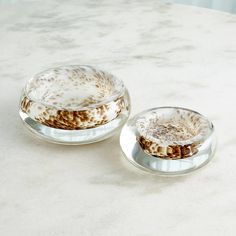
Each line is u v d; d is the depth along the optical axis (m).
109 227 0.69
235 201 0.73
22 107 0.87
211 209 0.71
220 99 0.98
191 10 1.38
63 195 0.74
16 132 0.89
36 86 0.90
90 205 0.72
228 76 1.06
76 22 1.33
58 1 1.46
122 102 0.86
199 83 1.04
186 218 0.70
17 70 1.10
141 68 1.10
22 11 1.39
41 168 0.80
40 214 0.71
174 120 0.85
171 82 1.04
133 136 0.81
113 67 1.11
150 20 1.33
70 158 0.82
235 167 0.79
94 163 0.81
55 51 1.19
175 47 1.19
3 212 0.71
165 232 0.68
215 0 2.01
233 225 0.69
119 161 0.81
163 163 0.77
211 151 0.80
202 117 0.83
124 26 1.30
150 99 0.98
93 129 0.84
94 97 0.92
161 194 0.74
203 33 1.25
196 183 0.76
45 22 1.33
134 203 0.73
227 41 1.21
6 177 0.78
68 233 0.68
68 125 0.82
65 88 0.94
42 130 0.84
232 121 0.91
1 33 1.27
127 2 1.44
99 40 1.23
